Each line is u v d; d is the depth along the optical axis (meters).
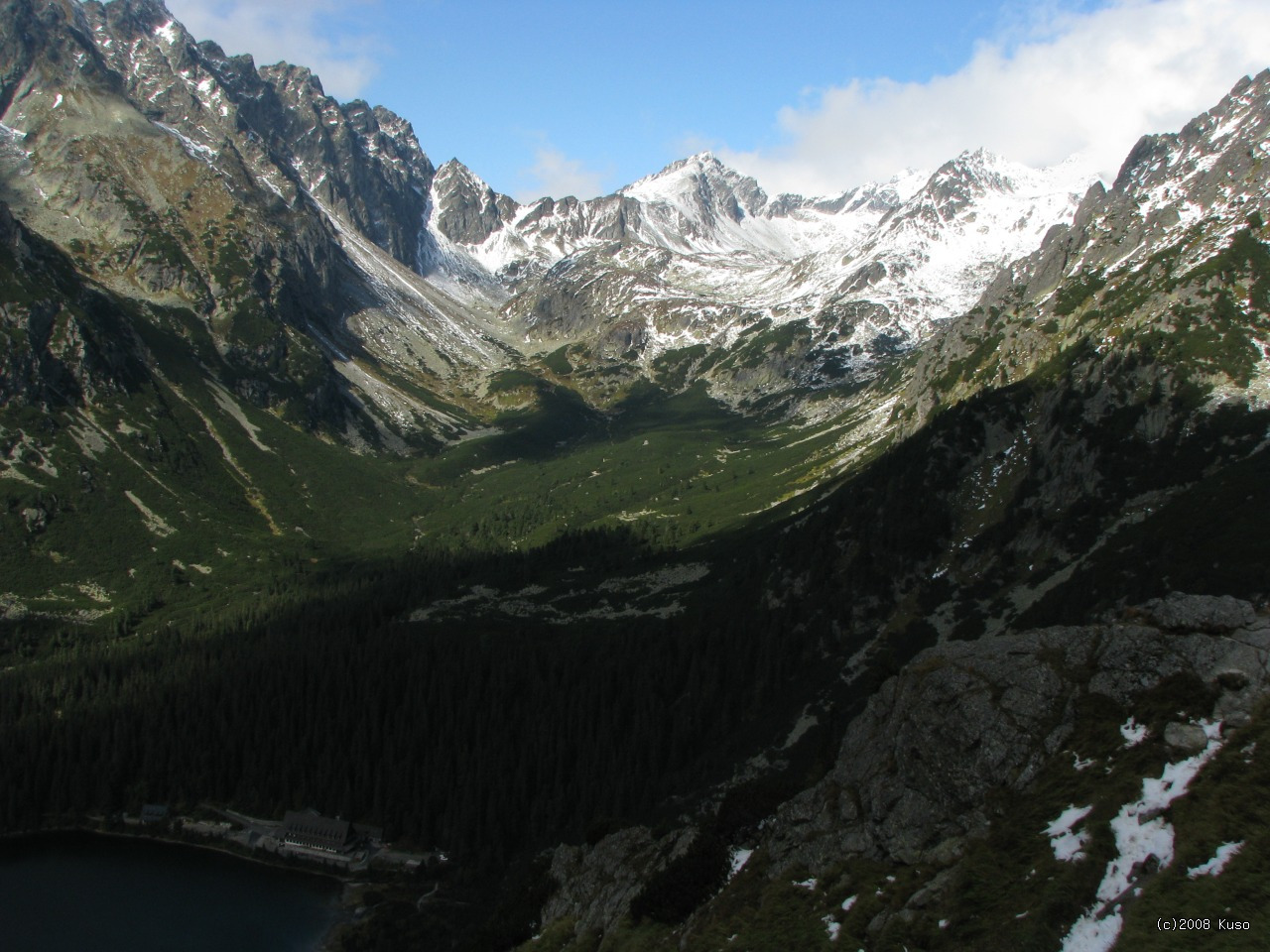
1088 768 59.75
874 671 82.25
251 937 157.88
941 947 54.47
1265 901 47.12
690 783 170.62
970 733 65.38
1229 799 52.34
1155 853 52.50
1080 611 153.38
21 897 170.75
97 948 152.25
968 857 58.69
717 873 76.81
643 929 75.38
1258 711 56.56
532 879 109.38
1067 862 54.66
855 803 69.62
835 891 63.78
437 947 152.00
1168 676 61.53
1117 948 48.91
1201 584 136.12
